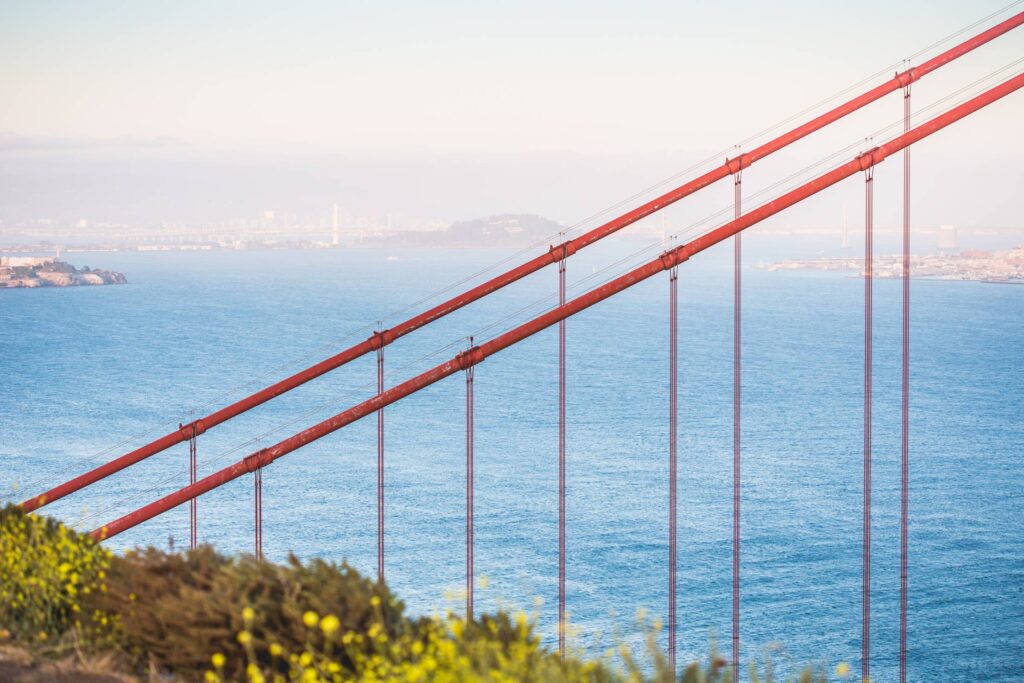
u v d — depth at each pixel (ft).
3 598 33.06
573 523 355.77
